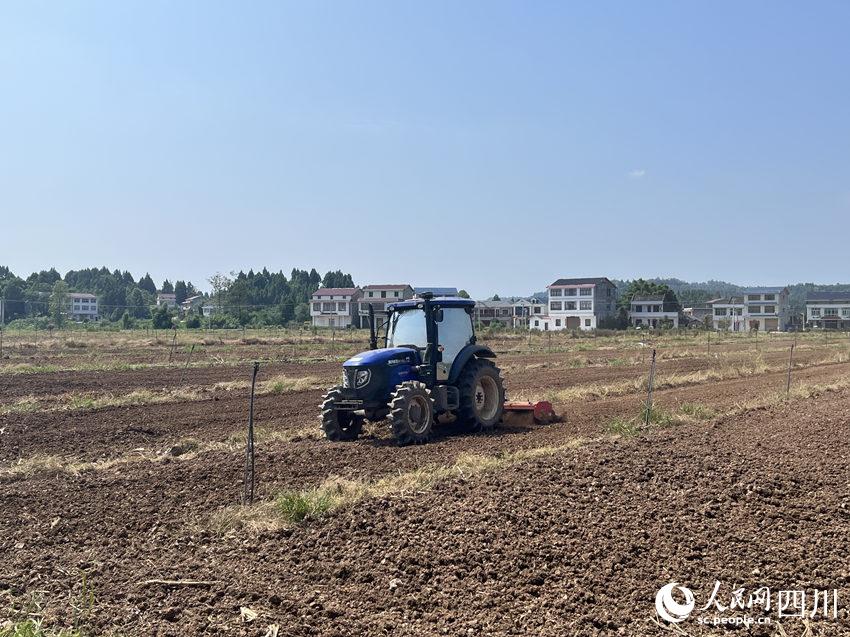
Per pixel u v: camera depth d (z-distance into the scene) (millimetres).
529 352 36875
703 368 26422
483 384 12953
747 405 15148
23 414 15203
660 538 6516
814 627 4988
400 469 9266
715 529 6750
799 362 29891
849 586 5617
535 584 5680
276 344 39312
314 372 24547
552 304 93500
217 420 14617
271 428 13430
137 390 19219
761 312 96750
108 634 4926
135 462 10461
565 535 6574
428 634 4863
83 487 8875
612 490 7871
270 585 5723
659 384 20219
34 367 23766
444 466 9234
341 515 7195
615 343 46156
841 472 8750
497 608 5258
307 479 8938
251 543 6668
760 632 4941
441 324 12562
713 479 8297
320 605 5316
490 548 6281
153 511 7781
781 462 9203
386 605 5352
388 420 11633
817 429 11797
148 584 5746
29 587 5785
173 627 5016
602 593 5496
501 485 7992
